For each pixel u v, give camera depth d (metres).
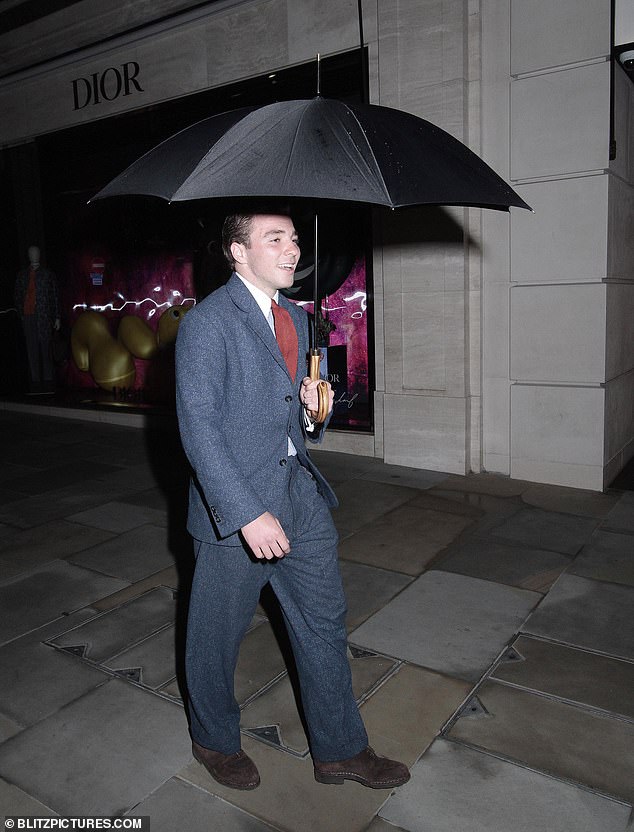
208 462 1.82
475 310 5.65
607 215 5.03
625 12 4.79
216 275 7.67
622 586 3.69
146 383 8.65
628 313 5.81
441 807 2.17
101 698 2.80
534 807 2.17
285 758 2.41
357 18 5.87
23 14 8.06
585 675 2.89
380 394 6.21
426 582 3.79
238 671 2.95
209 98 7.05
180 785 2.30
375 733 2.54
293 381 2.08
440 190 1.96
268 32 6.46
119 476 6.13
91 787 2.29
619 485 5.46
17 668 3.03
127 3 7.21
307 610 2.12
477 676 2.89
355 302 6.61
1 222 9.49
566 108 5.04
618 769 2.34
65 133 8.48
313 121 1.96
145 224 8.22
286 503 2.05
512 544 4.30
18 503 5.39
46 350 9.42
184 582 3.88
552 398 5.40
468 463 5.82
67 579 3.95
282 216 1.97
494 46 5.25
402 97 5.60
